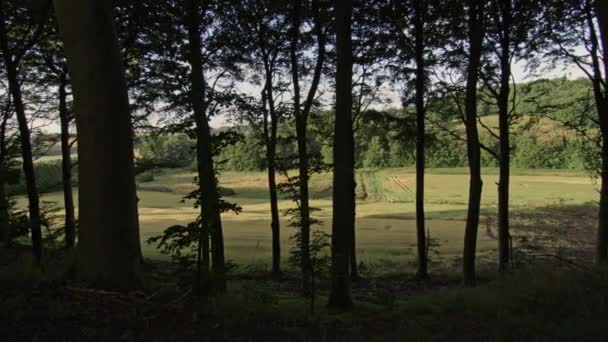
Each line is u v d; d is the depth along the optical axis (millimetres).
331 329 5598
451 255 22422
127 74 15055
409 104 16672
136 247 6316
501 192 14547
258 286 10844
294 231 32250
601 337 4477
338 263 8242
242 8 14469
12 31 12961
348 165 8500
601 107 13227
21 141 12031
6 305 4875
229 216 41594
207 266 6633
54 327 4547
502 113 14555
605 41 9648
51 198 40562
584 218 34344
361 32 16250
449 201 50281
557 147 65375
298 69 16828
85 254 6066
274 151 16172
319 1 15055
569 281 6648
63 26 6043
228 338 4879
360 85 16750
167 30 13391
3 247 10625
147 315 5176
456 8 14609
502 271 12469
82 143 6098
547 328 4910
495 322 5434
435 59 15844
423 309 6750
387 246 25828
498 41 14719
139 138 14914
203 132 9875
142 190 64000
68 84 15969
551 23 14602
